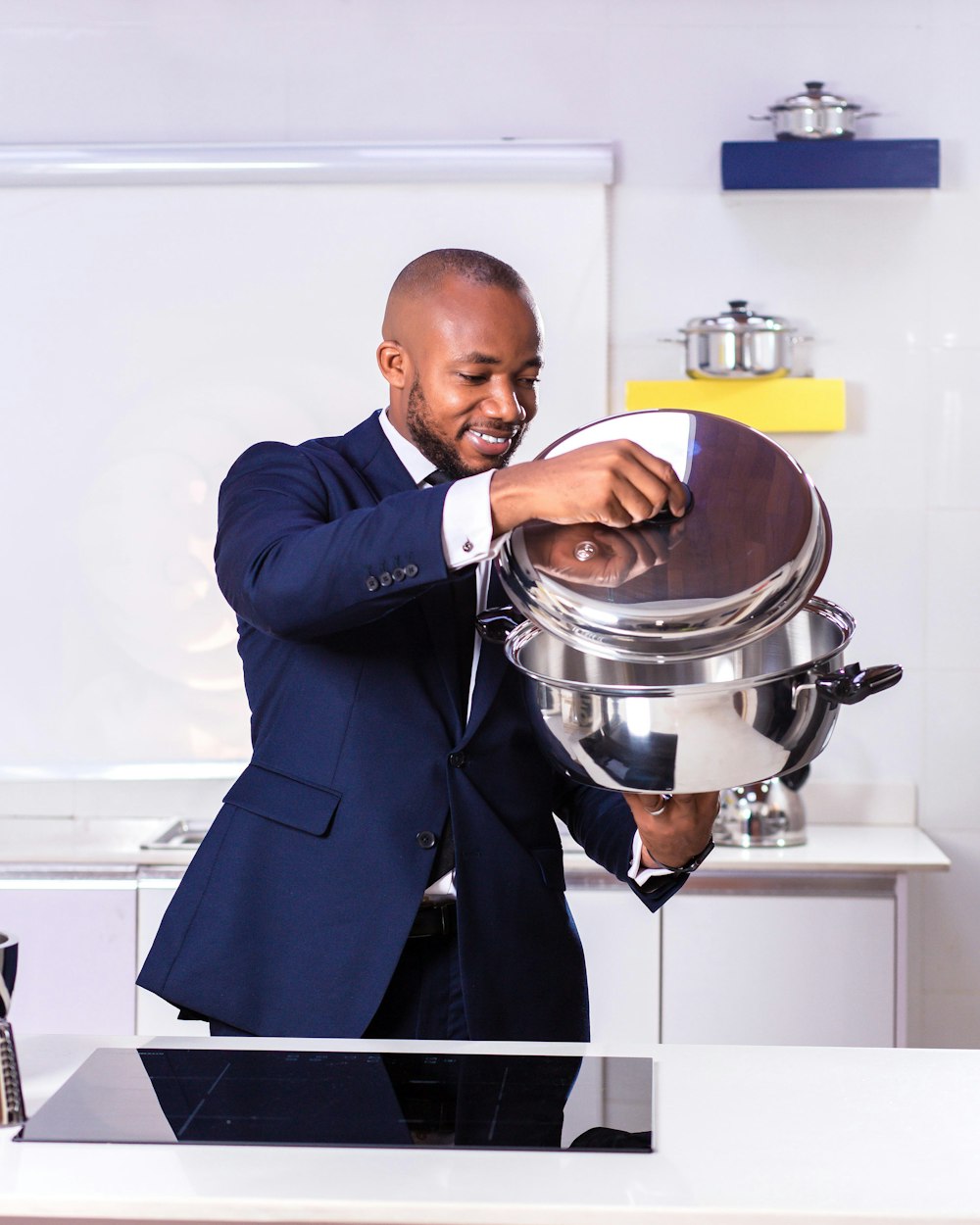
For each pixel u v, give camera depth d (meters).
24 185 3.02
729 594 1.15
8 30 3.04
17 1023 2.72
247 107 3.05
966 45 3.01
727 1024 2.69
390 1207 0.95
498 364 1.44
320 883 1.43
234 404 3.06
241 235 3.03
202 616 3.07
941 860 2.67
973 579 3.06
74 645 3.08
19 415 3.05
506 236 3.02
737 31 3.02
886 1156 1.03
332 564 1.25
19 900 2.71
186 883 1.48
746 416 2.98
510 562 1.22
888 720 3.08
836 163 2.89
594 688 1.18
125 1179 0.99
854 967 2.68
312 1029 1.40
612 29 3.02
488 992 1.43
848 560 3.07
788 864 2.67
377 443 1.56
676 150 3.03
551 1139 1.06
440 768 1.46
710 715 1.17
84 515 3.07
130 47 3.04
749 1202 0.95
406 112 3.04
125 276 3.04
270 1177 0.99
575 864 2.68
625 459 1.17
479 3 3.03
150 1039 1.31
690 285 3.05
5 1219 1.00
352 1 3.03
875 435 3.05
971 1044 3.10
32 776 3.09
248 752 3.09
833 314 3.04
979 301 3.03
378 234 3.03
